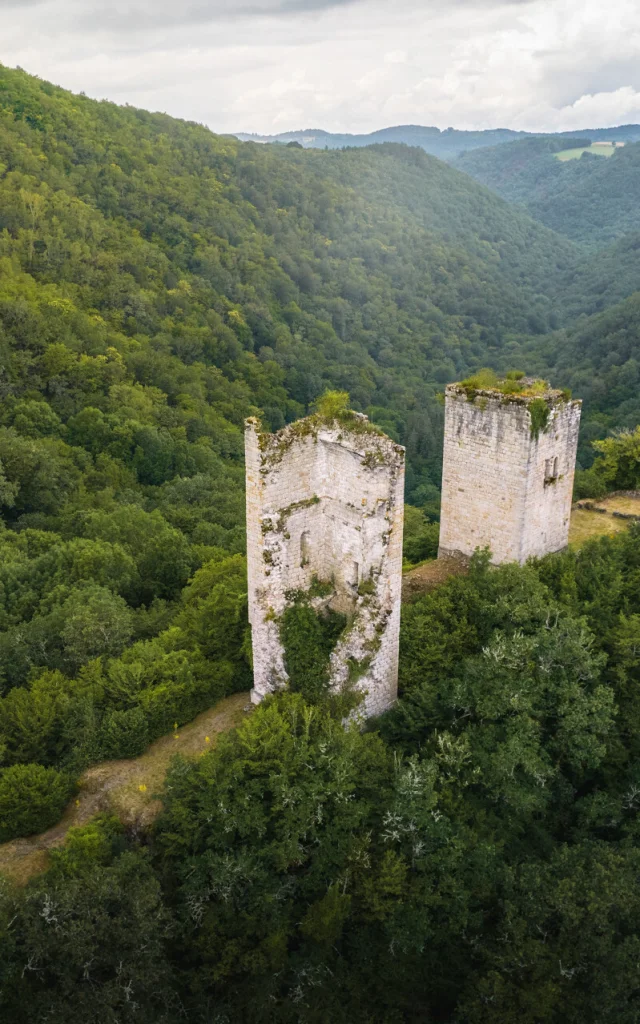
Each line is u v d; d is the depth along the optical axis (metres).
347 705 20.59
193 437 65.75
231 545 42.25
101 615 28.19
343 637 20.67
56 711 23.06
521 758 19.33
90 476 53.72
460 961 17.84
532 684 20.75
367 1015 17.16
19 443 49.47
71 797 20.64
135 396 63.50
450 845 18.00
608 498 36.59
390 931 17.12
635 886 17.56
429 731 21.20
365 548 19.98
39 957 15.42
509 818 19.52
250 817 17.78
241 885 17.48
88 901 15.80
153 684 23.36
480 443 26.67
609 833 20.38
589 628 22.77
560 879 17.88
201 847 18.05
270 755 18.80
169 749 21.62
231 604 25.53
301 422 19.86
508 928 17.25
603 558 26.66
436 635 22.98
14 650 27.50
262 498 19.31
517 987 16.75
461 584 24.88
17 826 19.47
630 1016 16.11
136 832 18.94
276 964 16.78
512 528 26.66
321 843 17.86
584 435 69.62
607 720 20.41
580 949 16.89
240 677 23.92
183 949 17.39
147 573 37.00
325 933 16.55
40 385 60.19
